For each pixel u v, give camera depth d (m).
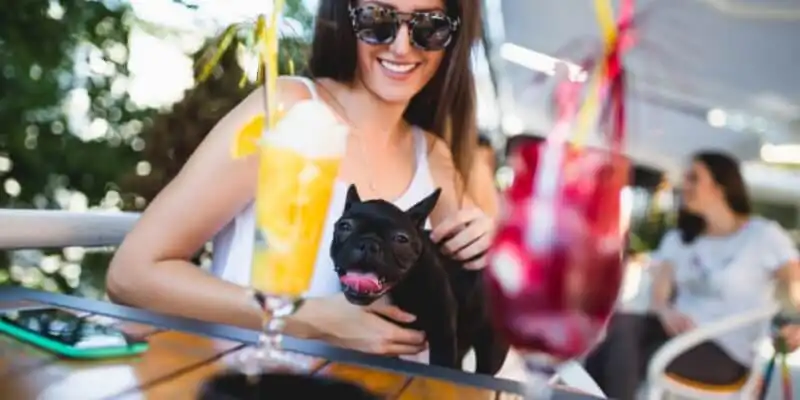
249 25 1.05
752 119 5.18
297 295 0.89
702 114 5.05
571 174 0.65
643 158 4.82
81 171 2.95
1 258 2.69
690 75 4.04
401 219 1.40
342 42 1.65
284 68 1.65
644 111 4.62
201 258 1.78
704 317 2.93
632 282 3.13
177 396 0.81
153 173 2.20
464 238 1.47
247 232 1.53
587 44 0.74
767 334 2.63
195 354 0.97
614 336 2.56
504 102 2.29
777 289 2.84
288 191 0.84
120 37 2.89
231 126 1.48
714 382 2.58
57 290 2.69
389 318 1.39
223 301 1.35
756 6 3.16
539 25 3.73
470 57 1.78
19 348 0.92
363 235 1.37
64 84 2.97
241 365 0.92
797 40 3.51
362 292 1.37
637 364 2.58
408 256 1.38
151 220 1.43
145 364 0.91
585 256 0.64
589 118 0.67
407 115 1.77
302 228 0.86
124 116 2.92
